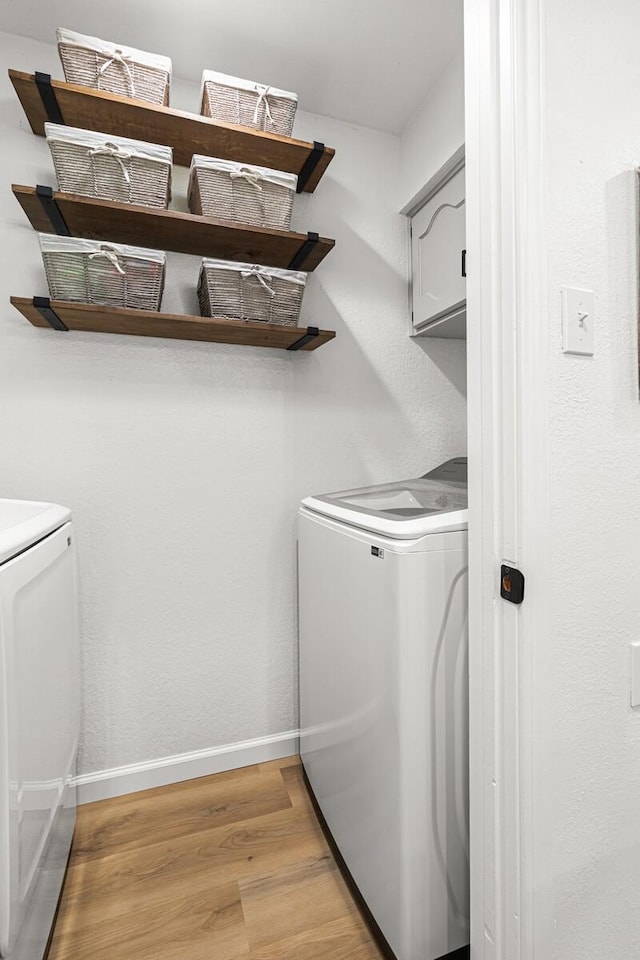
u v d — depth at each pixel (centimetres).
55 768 110
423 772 101
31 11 140
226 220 149
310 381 185
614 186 81
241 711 179
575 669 81
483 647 85
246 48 154
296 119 181
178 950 111
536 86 73
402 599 99
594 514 82
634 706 88
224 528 174
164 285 164
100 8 139
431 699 101
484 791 87
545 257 75
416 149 183
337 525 133
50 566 109
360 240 192
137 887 127
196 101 168
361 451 193
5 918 77
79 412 156
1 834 77
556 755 80
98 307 136
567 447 78
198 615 172
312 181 174
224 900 123
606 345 81
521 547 77
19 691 86
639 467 86
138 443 163
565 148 76
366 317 193
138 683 165
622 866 88
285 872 132
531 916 79
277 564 182
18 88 129
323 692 143
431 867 102
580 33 77
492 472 81
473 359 85
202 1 137
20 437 150
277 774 174
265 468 179
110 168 135
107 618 161
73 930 115
